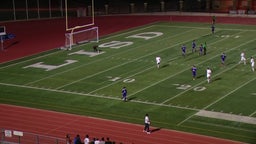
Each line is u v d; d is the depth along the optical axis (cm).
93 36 5853
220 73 4084
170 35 5778
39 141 2841
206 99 3459
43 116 3266
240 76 3988
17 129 3047
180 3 7881
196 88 3706
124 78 4034
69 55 4894
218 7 7850
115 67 4381
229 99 3444
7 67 4497
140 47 5156
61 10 7462
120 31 6166
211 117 3136
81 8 7631
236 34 5716
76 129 3031
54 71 4312
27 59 4778
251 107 3278
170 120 3120
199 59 4562
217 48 4984
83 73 4222
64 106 3444
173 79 3956
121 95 3612
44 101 3559
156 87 3766
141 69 4288
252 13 7338
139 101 3478
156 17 7306
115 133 2948
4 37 5531
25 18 7225
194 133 2911
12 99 3625
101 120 3166
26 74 4247
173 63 4447
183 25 6494
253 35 5625
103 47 5216
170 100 3469
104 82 3944
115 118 3194
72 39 5462
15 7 7219
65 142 2811
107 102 3488
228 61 4459
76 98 3597
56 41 5609
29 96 3678
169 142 2794
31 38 5822
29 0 7331
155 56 4728
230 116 3138
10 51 5150
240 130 2925
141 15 7575
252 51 4800
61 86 3884
